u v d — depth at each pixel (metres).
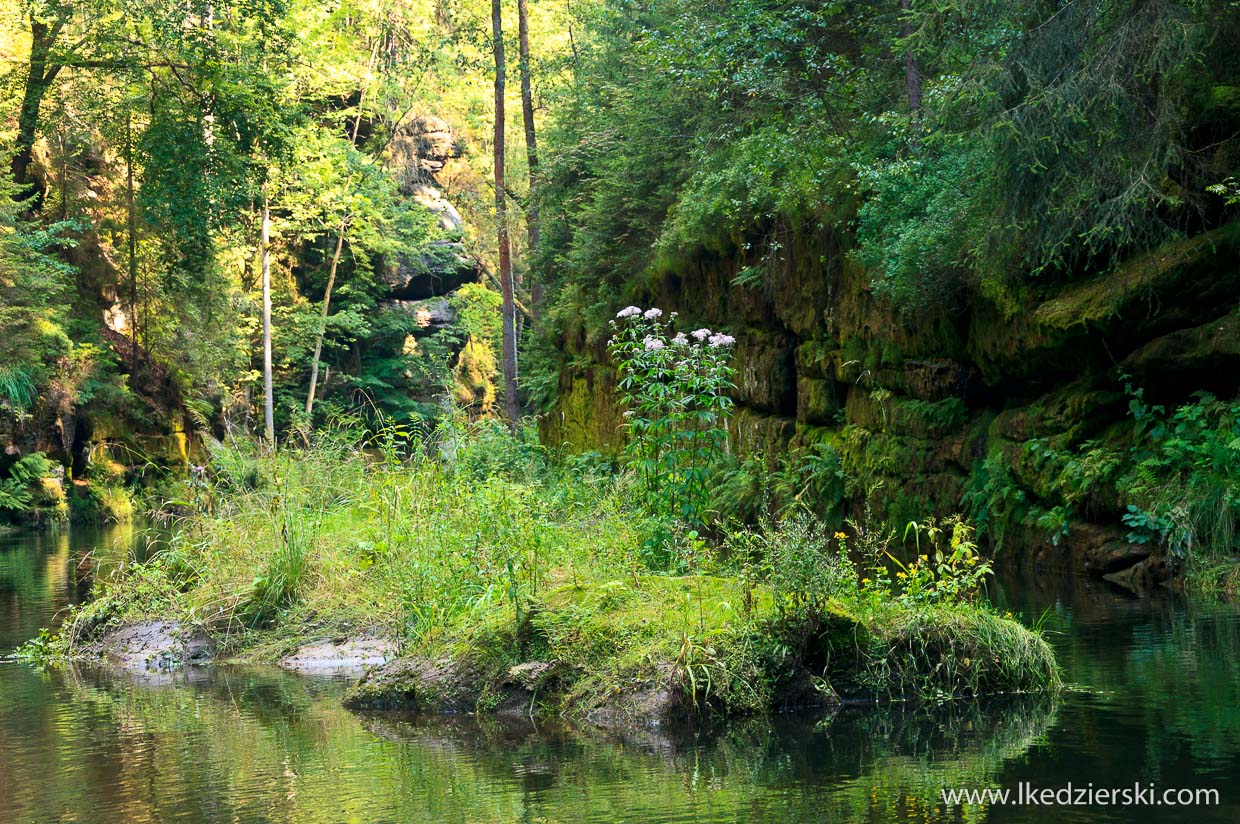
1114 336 9.97
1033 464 10.80
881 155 13.36
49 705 6.02
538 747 4.74
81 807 3.97
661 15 18.25
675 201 18.53
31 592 11.59
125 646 7.95
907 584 5.98
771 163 13.93
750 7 14.02
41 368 27.66
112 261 34.06
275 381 42.28
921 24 11.18
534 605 6.00
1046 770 3.90
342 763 4.53
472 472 10.27
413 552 7.93
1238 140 9.39
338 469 11.03
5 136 28.67
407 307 45.47
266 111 26.59
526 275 27.83
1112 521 9.99
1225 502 8.88
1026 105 9.10
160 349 34.69
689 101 17.42
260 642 7.86
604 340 20.17
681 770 4.21
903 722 4.90
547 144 25.91
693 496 8.28
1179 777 3.74
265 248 37.00
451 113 48.12
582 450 20.59
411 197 46.69
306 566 8.50
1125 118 9.09
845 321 13.72
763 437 15.48
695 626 5.59
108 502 29.19
